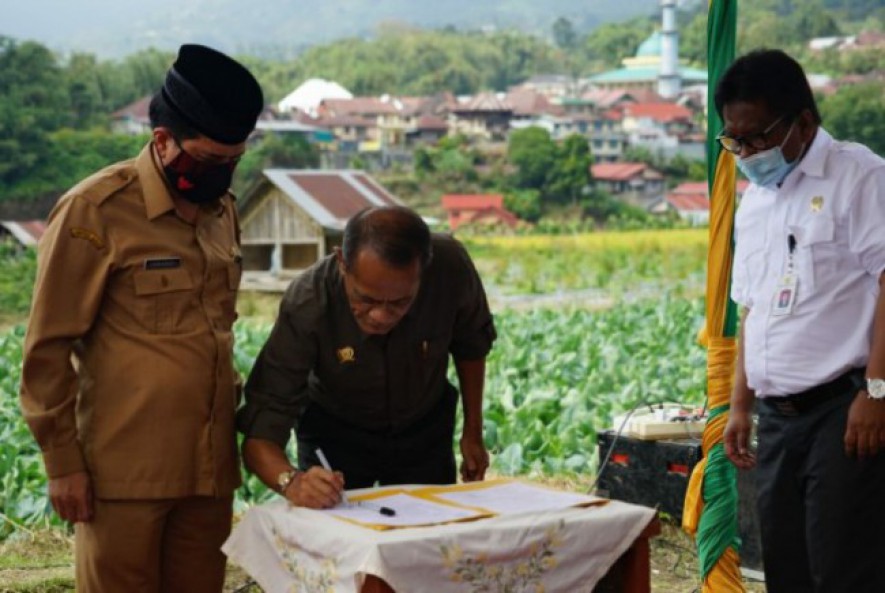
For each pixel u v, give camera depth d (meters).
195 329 4.03
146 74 55.09
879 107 46.69
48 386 3.88
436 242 4.35
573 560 3.76
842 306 3.93
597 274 34.59
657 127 61.16
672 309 20.52
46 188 44.31
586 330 17.08
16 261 33.97
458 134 58.59
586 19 175.12
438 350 4.39
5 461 8.25
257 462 4.11
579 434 9.19
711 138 4.85
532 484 4.29
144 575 4.06
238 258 4.23
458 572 3.56
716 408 4.89
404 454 4.57
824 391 3.96
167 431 3.98
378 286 3.78
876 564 3.94
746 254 4.17
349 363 4.27
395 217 3.81
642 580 3.93
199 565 4.23
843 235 3.91
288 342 4.19
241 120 3.85
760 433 4.21
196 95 3.81
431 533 3.56
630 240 41.97
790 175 4.01
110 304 3.96
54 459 3.91
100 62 56.41
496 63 82.88
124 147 46.47
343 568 3.52
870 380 3.81
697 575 6.17
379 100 64.56
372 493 4.14
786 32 65.69
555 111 64.00
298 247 28.55
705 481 4.91
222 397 4.10
